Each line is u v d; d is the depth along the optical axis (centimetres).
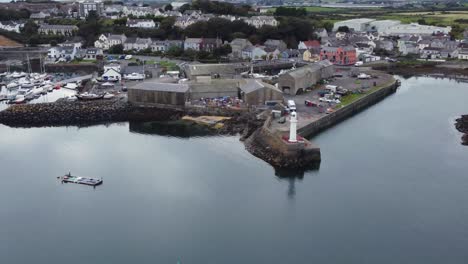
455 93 15800
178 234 6775
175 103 12719
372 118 12544
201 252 6356
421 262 6153
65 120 12106
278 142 9456
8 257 6275
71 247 6481
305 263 6144
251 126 11162
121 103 12962
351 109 13062
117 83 15512
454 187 8200
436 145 10325
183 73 16925
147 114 12375
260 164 9225
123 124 11950
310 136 10931
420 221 7106
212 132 11162
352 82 16262
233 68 16550
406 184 8325
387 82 16362
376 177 8606
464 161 9381
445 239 6650
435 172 8844
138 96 12975
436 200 7731
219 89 13450
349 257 6272
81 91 14700
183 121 11981
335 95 13862
